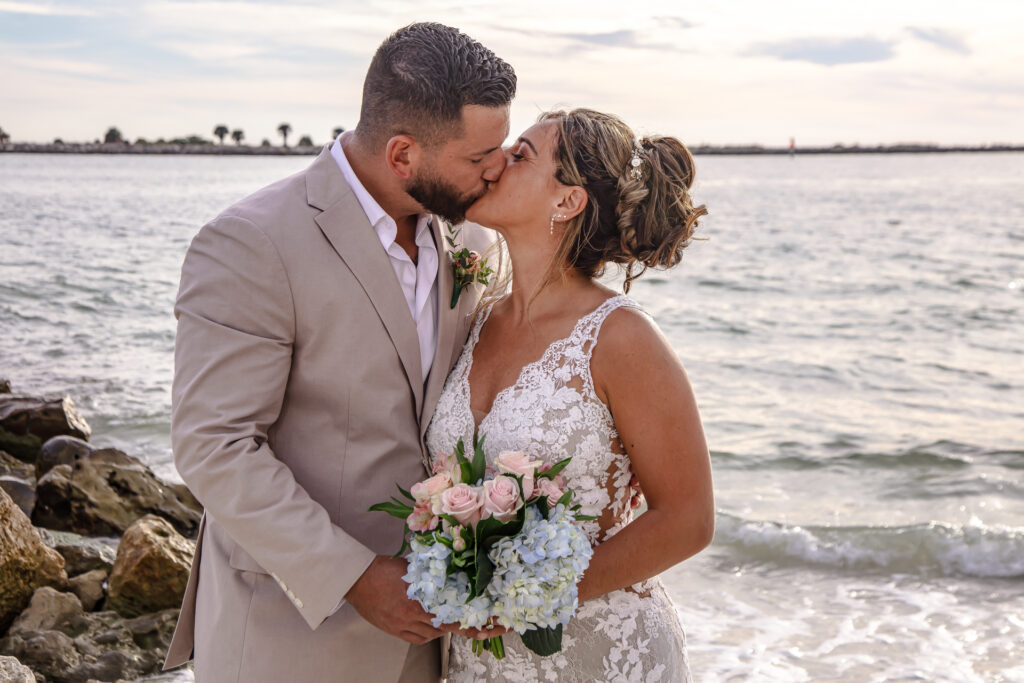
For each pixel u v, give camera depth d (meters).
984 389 9.55
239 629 2.10
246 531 1.93
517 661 2.13
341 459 2.12
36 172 89.06
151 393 8.56
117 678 3.50
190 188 57.62
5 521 3.76
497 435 2.11
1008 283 17.42
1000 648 4.09
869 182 78.50
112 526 4.75
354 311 2.08
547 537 1.79
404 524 2.18
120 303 14.16
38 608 3.73
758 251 23.75
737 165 156.62
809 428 8.09
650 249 2.18
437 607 1.81
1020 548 5.12
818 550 5.26
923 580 4.93
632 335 2.03
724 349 11.79
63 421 6.20
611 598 2.12
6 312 12.93
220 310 1.99
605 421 2.07
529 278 2.20
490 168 2.13
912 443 7.57
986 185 68.50
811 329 13.18
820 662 3.95
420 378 2.19
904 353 11.45
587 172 2.11
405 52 2.06
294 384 2.10
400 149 2.07
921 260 21.38
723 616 4.48
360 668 2.14
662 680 2.15
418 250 2.29
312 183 2.13
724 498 6.37
